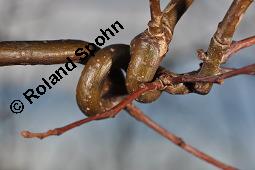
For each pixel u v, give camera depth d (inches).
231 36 11.8
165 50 12.3
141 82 12.3
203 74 12.0
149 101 12.5
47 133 10.9
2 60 13.4
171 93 12.4
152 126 11.6
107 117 11.1
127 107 11.8
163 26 12.3
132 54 12.3
